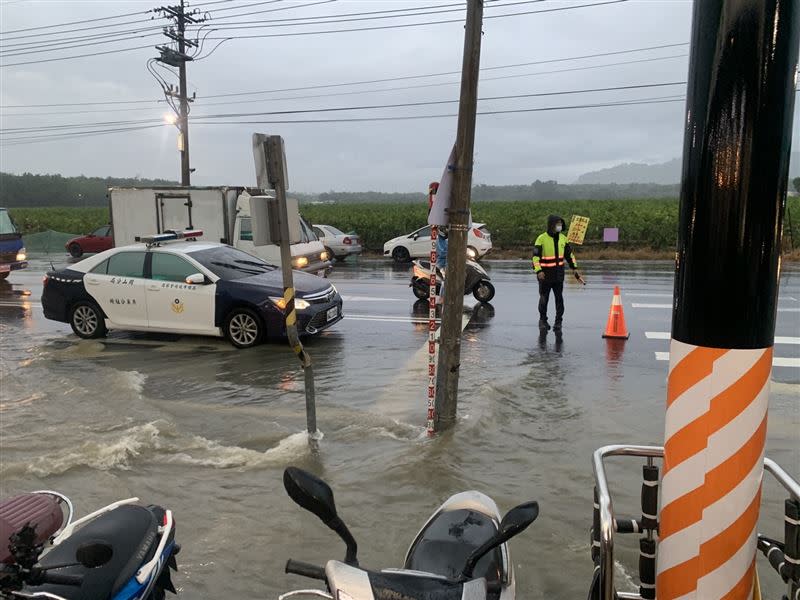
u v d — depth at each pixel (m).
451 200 6.23
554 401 7.46
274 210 5.91
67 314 11.56
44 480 5.56
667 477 2.47
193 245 11.60
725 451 2.33
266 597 3.94
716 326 2.28
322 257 16.69
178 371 9.13
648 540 2.90
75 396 7.91
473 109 6.05
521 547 4.39
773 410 7.04
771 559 2.61
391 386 8.18
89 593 2.66
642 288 16.80
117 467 5.80
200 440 6.38
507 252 29.72
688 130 2.33
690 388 2.36
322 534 4.64
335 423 6.81
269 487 5.38
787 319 12.20
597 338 10.85
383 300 15.31
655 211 29.17
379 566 4.25
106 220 42.94
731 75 2.19
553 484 5.32
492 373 8.70
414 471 5.52
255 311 10.41
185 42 30.17
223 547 4.47
